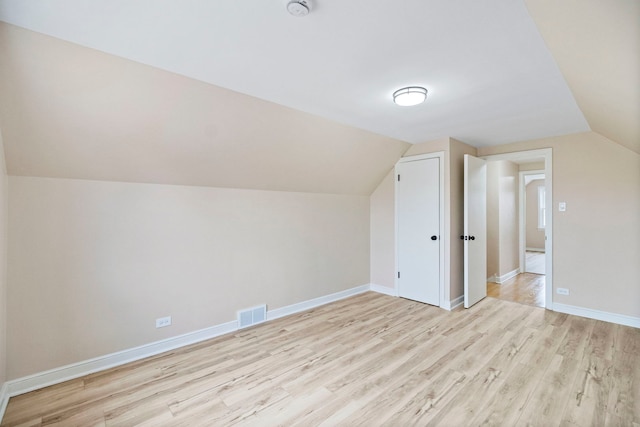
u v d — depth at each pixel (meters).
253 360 2.54
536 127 3.33
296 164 3.36
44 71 1.71
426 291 4.02
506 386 2.12
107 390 2.12
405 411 1.88
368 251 4.71
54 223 2.21
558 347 2.70
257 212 3.38
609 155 3.32
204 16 1.46
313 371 2.35
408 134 3.64
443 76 2.12
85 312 2.34
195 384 2.19
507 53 1.82
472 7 1.40
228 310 3.15
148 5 1.37
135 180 2.56
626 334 2.97
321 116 2.95
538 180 9.11
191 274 2.89
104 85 1.90
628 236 3.21
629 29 1.20
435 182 3.90
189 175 2.78
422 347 2.74
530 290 4.66
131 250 2.55
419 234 4.09
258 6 1.39
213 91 2.26
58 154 2.11
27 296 2.12
